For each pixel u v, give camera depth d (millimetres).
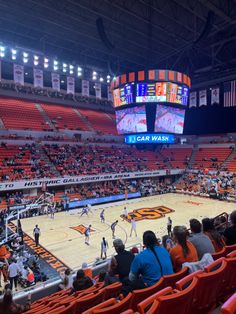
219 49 29828
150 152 44875
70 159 34562
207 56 33844
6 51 29938
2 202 25531
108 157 38656
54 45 30250
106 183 34656
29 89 42250
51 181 28703
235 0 20750
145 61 35188
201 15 22594
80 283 5906
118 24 25266
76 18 23547
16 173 28422
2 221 21391
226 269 3545
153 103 22391
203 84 38219
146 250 3957
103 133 43000
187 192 35969
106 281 5141
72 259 15586
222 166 38375
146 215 25109
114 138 44062
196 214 25234
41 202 26094
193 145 45188
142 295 3391
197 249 4559
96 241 18438
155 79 22156
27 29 26719
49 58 31344
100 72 37688
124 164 38406
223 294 3637
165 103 22453
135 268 3840
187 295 2809
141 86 22453
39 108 42094
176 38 27984
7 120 36000
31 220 23703
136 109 23016
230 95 31484
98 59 34969
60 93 45000
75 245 17750
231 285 3711
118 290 4555
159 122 22719
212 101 33250
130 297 3295
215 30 25906
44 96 44438
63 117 42594
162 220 23344
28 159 31453
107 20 24500
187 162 42562
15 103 40500
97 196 30859
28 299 9266
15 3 21422
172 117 23297
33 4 21641
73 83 33469
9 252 15133
